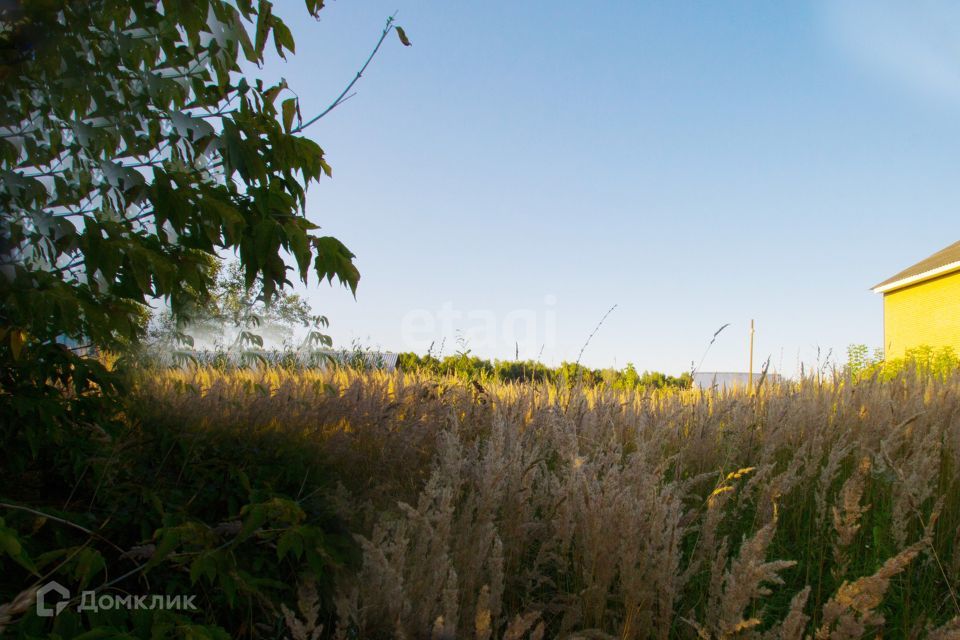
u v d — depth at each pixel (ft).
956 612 7.89
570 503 8.18
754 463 11.85
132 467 10.65
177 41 9.45
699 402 14.56
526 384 17.60
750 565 6.11
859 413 13.53
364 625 6.63
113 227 8.38
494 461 8.51
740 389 16.35
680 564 9.01
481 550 7.36
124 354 12.25
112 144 9.46
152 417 12.58
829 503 10.40
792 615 5.90
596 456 10.38
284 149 9.70
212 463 11.46
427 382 16.31
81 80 8.54
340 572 7.94
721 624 6.17
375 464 12.10
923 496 8.24
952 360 42.32
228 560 7.36
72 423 10.39
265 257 8.89
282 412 13.92
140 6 8.30
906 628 7.43
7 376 9.61
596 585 7.25
